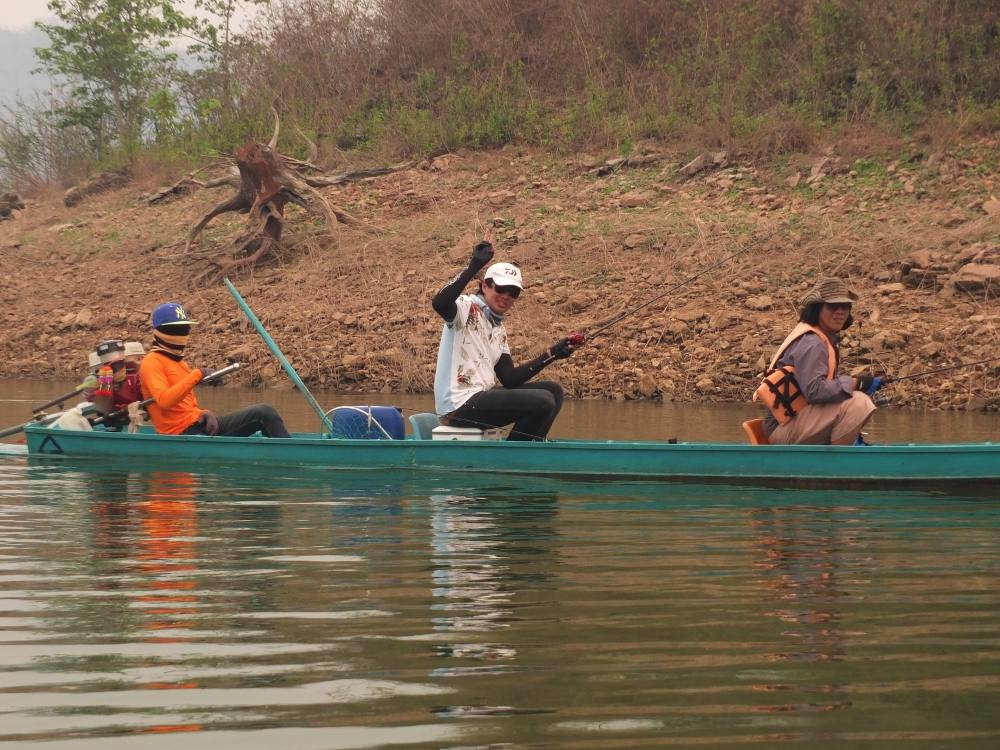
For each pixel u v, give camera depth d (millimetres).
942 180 41844
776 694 8461
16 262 51625
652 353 34625
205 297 44344
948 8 48844
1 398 33594
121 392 22656
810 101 48250
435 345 37281
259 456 20656
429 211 47906
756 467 18312
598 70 53500
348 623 10344
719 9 53469
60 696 8438
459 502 16953
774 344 33719
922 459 17875
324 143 55250
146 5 65625
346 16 60125
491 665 9133
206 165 56656
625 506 16578
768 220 41406
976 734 7715
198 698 8391
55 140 65938
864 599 11180
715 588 11641
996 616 10578
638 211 44438
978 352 31672
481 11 58250
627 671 8969
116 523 15344
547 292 39156
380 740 7613
